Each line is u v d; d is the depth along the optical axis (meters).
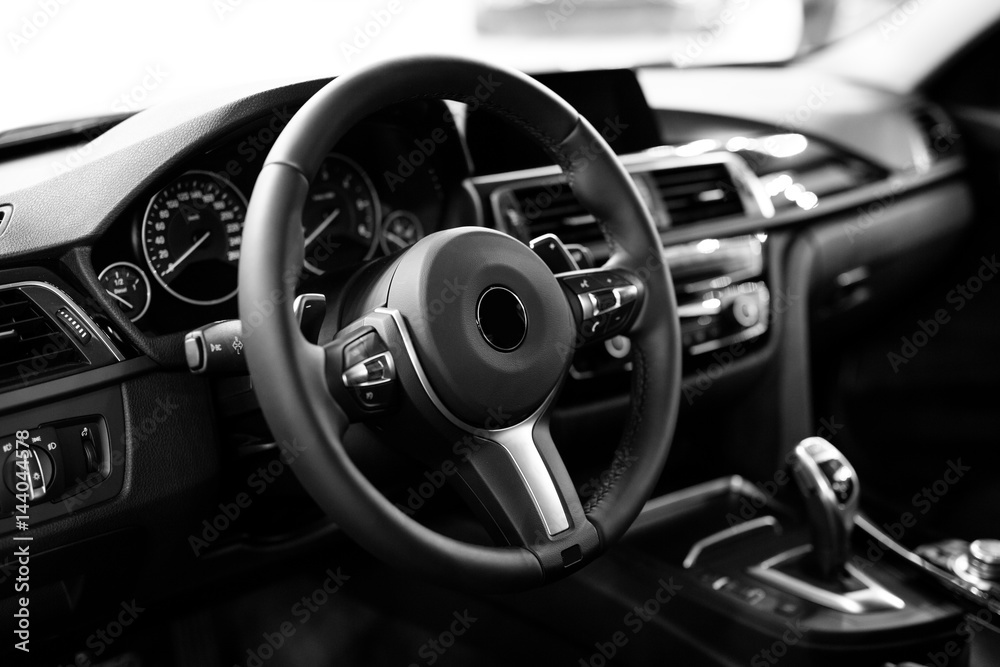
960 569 1.35
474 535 1.45
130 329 1.02
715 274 1.54
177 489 1.06
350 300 0.96
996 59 2.17
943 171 2.11
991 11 2.16
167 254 1.11
